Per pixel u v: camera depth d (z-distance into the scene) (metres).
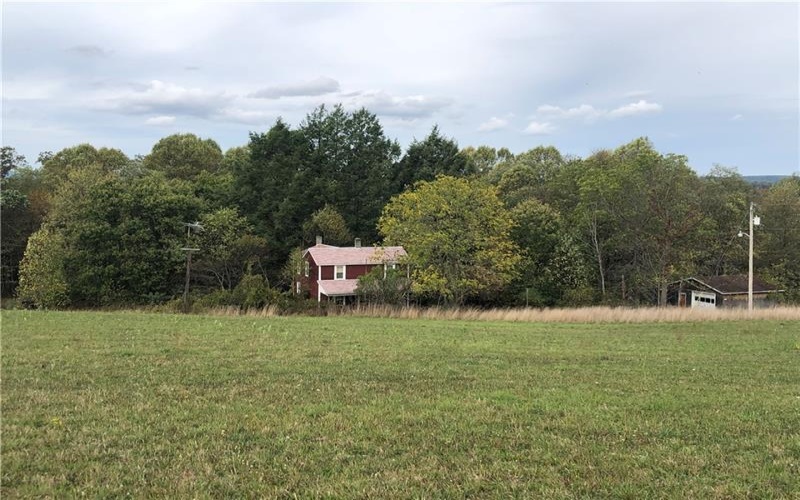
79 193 46.03
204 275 46.28
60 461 5.62
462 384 9.53
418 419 7.25
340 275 43.28
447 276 34.53
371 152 63.62
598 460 5.89
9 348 12.18
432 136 62.56
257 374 9.94
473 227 35.16
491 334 17.83
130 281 42.75
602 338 17.47
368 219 58.16
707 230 46.41
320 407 7.76
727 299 45.44
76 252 42.28
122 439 6.28
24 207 50.25
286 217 52.19
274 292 27.89
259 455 5.88
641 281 45.19
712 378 10.59
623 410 7.89
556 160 73.44
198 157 68.25
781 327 21.31
